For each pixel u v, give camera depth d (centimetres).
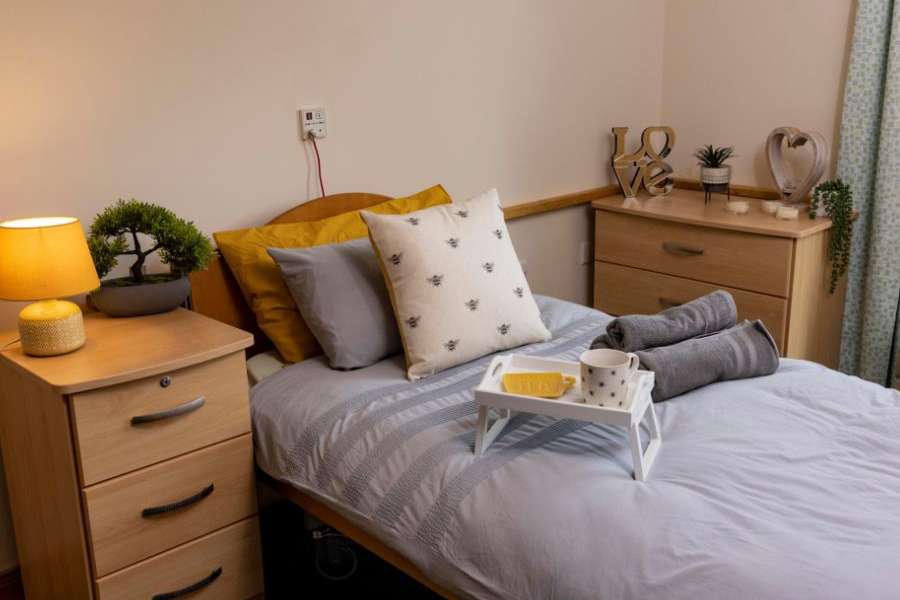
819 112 315
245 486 200
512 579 150
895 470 162
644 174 347
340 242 237
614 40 338
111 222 199
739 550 138
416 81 277
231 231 234
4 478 213
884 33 288
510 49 302
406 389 203
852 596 126
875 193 298
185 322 202
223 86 233
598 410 165
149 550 184
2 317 206
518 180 318
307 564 234
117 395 173
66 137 209
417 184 286
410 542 167
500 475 165
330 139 259
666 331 203
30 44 200
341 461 185
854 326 318
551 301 260
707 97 347
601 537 146
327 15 251
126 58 215
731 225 294
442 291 212
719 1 335
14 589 220
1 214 202
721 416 183
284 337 225
